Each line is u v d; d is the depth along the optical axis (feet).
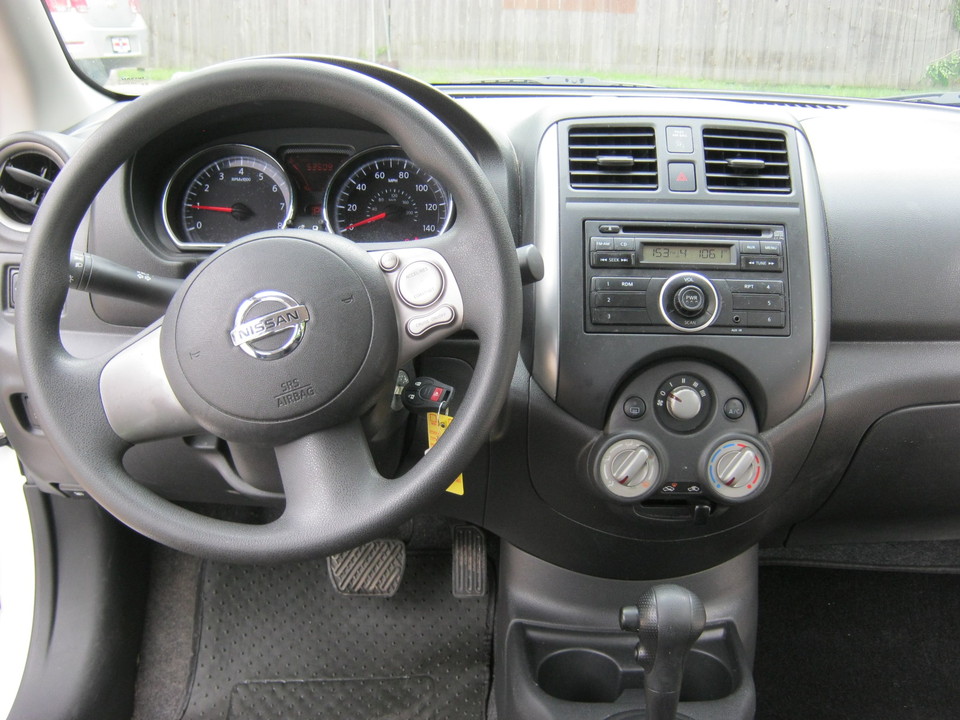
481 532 5.19
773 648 5.33
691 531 3.83
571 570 4.22
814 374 3.55
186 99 2.67
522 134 3.78
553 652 4.13
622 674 4.04
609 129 3.51
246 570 5.44
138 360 2.80
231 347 2.65
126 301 3.81
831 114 4.32
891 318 3.70
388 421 3.27
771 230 3.47
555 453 3.66
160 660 5.21
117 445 2.81
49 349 2.72
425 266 2.80
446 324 2.80
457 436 2.62
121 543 5.06
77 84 4.71
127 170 3.59
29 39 4.33
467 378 3.73
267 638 5.24
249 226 3.76
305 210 3.76
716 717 3.61
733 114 3.55
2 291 3.99
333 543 2.61
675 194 3.46
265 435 2.67
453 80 4.72
